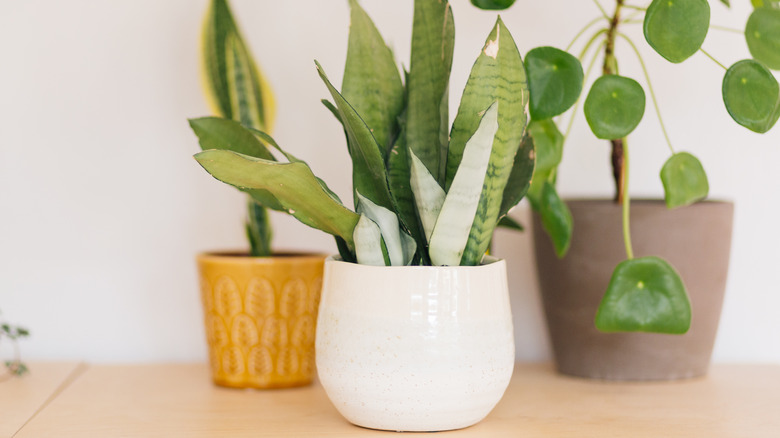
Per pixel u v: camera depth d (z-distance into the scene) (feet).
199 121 2.30
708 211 2.48
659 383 2.56
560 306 2.57
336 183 2.94
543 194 2.32
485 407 2.01
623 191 2.56
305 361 2.52
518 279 2.96
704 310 2.52
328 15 2.93
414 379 1.91
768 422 2.14
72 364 2.82
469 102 2.00
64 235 2.92
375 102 2.19
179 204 2.94
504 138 1.97
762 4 2.27
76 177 2.91
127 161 2.92
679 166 2.18
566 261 2.53
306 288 2.48
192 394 2.45
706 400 2.36
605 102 2.11
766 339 3.01
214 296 2.46
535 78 2.14
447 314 1.93
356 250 1.99
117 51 2.91
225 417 2.19
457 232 1.94
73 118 2.90
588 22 2.97
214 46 2.67
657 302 2.19
